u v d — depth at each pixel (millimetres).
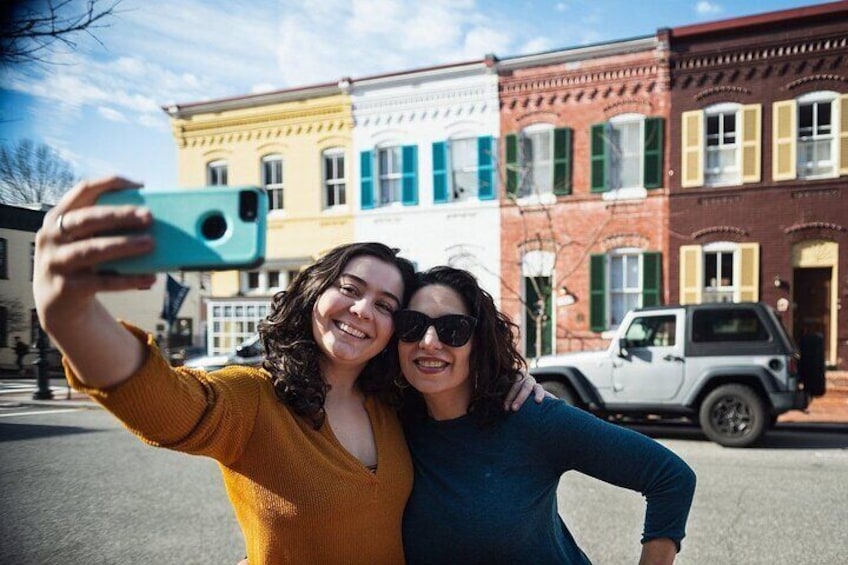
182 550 3926
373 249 1686
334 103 14773
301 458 1462
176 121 16078
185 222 871
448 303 1652
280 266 15219
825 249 11586
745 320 7164
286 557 1436
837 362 11438
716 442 7203
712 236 12180
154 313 11695
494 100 13609
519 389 1679
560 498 5156
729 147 12234
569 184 13109
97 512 4598
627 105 12695
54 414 7625
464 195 14055
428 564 1568
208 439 1303
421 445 1713
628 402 7445
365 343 1609
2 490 4742
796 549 3951
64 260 829
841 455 6680
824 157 11758
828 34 11414
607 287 12828
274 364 1561
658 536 1502
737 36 11914
